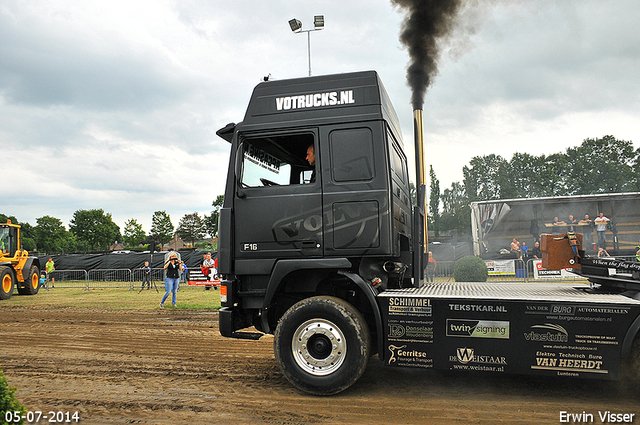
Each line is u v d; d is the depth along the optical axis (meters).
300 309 4.53
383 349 4.41
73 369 5.62
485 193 58.50
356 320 4.39
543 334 4.02
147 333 8.27
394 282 5.41
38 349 6.90
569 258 4.90
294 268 4.64
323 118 4.80
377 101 4.72
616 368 3.85
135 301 14.41
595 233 19.19
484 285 5.80
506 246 20.62
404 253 5.36
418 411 4.01
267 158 5.07
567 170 55.59
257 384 4.87
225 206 4.95
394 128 5.45
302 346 4.51
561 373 3.96
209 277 19.23
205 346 7.00
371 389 4.66
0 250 16.22
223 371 5.44
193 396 4.48
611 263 4.73
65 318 10.50
